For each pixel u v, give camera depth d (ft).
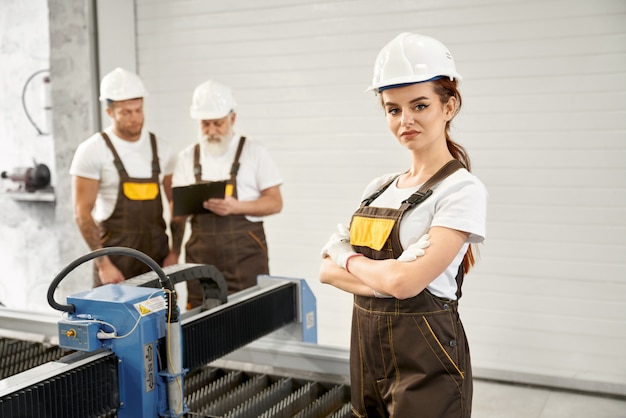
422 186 5.20
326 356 6.58
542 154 12.16
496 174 12.53
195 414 5.64
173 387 5.10
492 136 12.48
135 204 11.42
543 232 12.28
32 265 17.22
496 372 12.75
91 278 16.20
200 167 11.64
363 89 13.44
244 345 6.41
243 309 6.39
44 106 16.74
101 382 4.86
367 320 5.26
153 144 11.76
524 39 12.07
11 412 4.25
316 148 13.98
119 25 15.26
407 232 5.13
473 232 4.89
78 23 15.19
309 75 13.87
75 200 11.35
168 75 15.14
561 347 12.34
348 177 13.79
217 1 14.47
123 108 11.25
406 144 5.15
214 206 10.84
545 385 12.41
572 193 12.02
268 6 14.03
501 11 12.17
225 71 14.61
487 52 12.35
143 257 4.90
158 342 5.13
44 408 4.46
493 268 12.68
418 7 12.82
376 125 13.43
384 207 5.41
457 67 12.59
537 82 12.06
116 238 11.43
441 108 5.11
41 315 7.48
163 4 14.96
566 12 11.73
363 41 13.35
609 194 11.78
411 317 5.05
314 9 13.66
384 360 5.21
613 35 11.47
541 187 12.22
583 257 12.05
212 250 11.32
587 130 11.81
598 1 11.50
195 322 5.67
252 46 14.29
